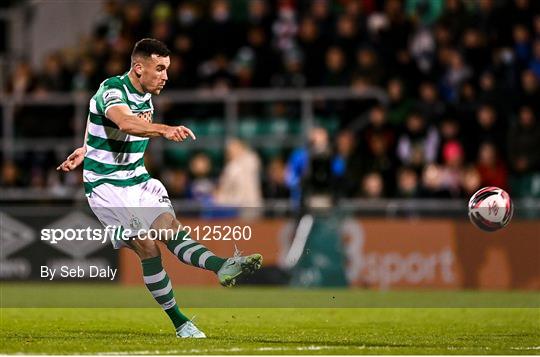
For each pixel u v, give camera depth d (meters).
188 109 67.25
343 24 67.25
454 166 59.94
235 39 70.12
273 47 68.25
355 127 65.00
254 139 66.31
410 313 42.06
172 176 63.97
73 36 81.75
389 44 66.12
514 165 61.25
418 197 59.31
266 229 57.31
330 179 57.56
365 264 56.94
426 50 66.06
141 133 28.91
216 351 27.92
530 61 64.69
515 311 43.09
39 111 68.12
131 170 31.23
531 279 56.38
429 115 62.00
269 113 66.56
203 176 63.56
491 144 60.22
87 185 31.31
